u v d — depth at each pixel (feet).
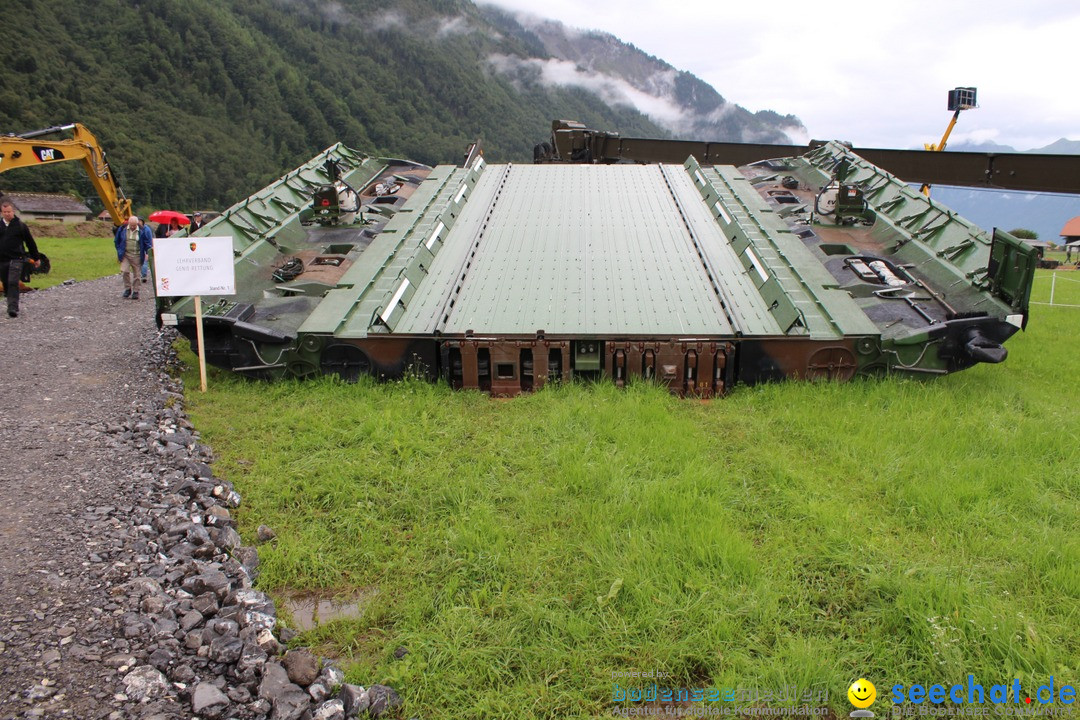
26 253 44.14
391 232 36.19
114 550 16.53
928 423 23.47
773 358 27.94
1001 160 48.39
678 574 15.01
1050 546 16.07
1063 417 24.75
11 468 20.86
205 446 22.90
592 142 67.26
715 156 61.87
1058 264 112.98
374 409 25.52
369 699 12.06
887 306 30.09
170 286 27.63
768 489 19.51
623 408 24.98
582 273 32.48
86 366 32.12
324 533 17.62
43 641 13.21
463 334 27.84
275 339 28.27
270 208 38.81
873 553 16.25
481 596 14.83
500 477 20.25
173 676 12.56
